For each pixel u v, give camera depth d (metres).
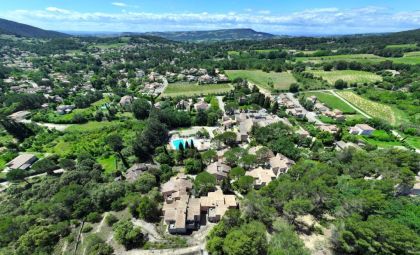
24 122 146.50
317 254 48.06
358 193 58.00
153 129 115.62
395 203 54.91
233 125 133.38
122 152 108.38
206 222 60.44
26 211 69.38
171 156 100.94
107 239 55.34
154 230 57.41
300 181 63.09
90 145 117.00
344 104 162.00
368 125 125.00
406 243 40.88
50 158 103.75
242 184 72.00
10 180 89.69
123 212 64.50
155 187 74.56
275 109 150.38
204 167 91.31
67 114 161.25
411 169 73.69
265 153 90.38
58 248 54.22
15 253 52.19
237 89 195.75
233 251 43.97
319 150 99.62
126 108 169.25
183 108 163.88
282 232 48.19
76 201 67.94
